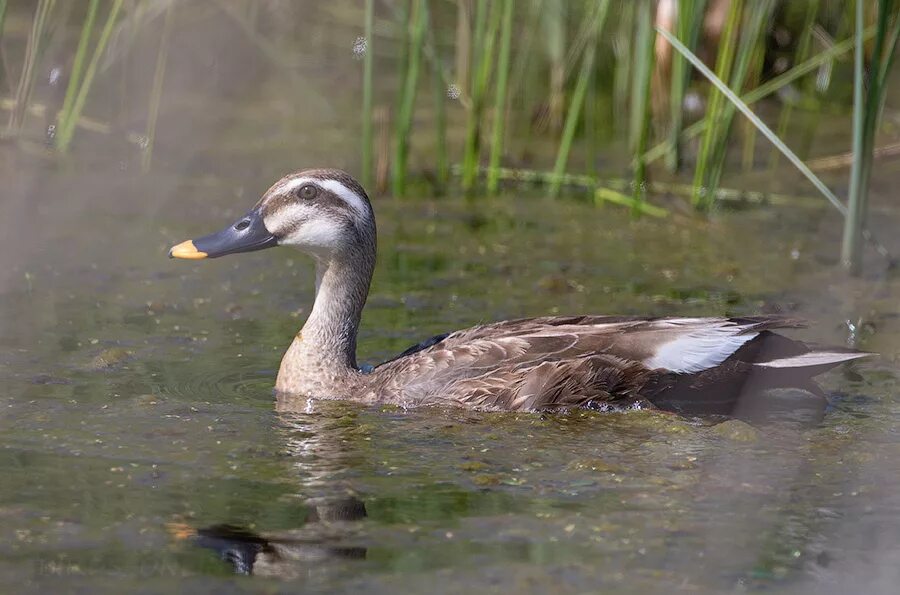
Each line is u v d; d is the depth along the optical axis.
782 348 11.66
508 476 10.02
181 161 20.14
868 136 15.82
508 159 21.06
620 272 16.34
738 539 8.92
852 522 9.25
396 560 8.49
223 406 11.59
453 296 15.20
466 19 20.77
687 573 8.41
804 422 11.41
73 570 8.28
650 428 11.22
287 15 25.39
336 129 22.05
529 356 11.86
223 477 9.86
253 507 9.30
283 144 21.19
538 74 24.12
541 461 10.37
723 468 10.26
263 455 10.36
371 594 8.04
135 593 8.01
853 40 18.78
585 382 11.64
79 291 14.93
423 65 24.06
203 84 23.27
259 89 23.58
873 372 12.87
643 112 18.25
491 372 11.78
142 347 13.11
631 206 18.73
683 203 19.33
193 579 8.19
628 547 8.77
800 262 16.89
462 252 17.00
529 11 22.31
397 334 13.82
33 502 9.28
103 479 9.75
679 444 10.81
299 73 24.14
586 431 11.12
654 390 11.77
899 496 9.72
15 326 13.61
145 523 8.99
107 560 8.44
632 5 21.17
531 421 11.39
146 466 10.04
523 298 15.16
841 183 20.22
